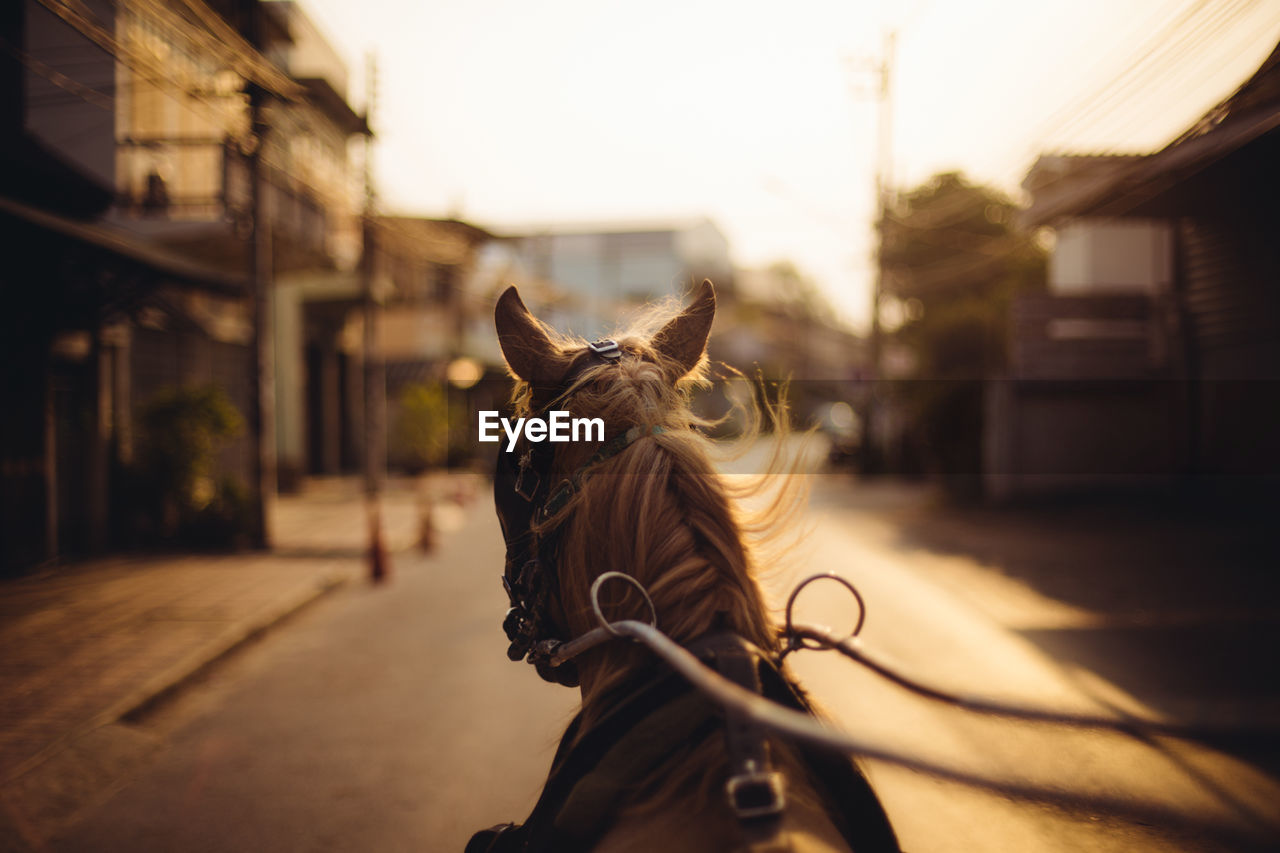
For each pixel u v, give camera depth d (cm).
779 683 109
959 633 722
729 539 118
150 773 473
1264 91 614
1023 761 423
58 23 1005
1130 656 638
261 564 1136
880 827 117
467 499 1955
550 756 486
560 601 132
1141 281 1611
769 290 7194
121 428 1241
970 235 2914
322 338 2528
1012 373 1664
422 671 670
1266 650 636
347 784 454
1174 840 319
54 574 1029
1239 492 1321
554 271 5253
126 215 1263
